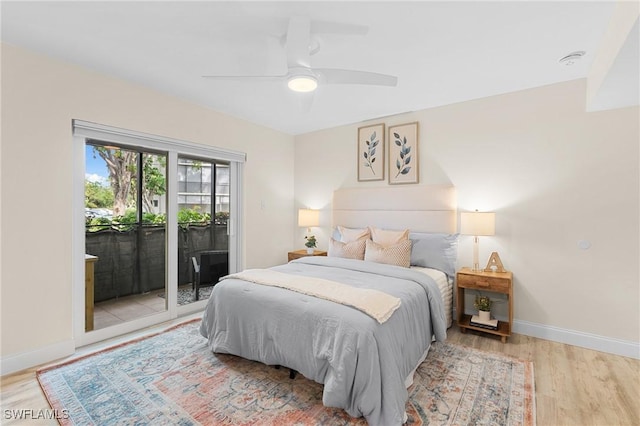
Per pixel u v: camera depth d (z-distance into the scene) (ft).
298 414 5.83
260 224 13.89
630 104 8.16
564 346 8.87
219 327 7.98
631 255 8.27
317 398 6.31
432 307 7.86
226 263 12.77
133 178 9.96
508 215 9.99
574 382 7.00
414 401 6.22
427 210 11.45
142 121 9.69
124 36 6.94
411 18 6.17
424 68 8.34
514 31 6.60
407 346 6.47
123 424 5.53
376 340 5.64
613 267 8.48
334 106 11.39
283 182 15.07
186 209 11.37
